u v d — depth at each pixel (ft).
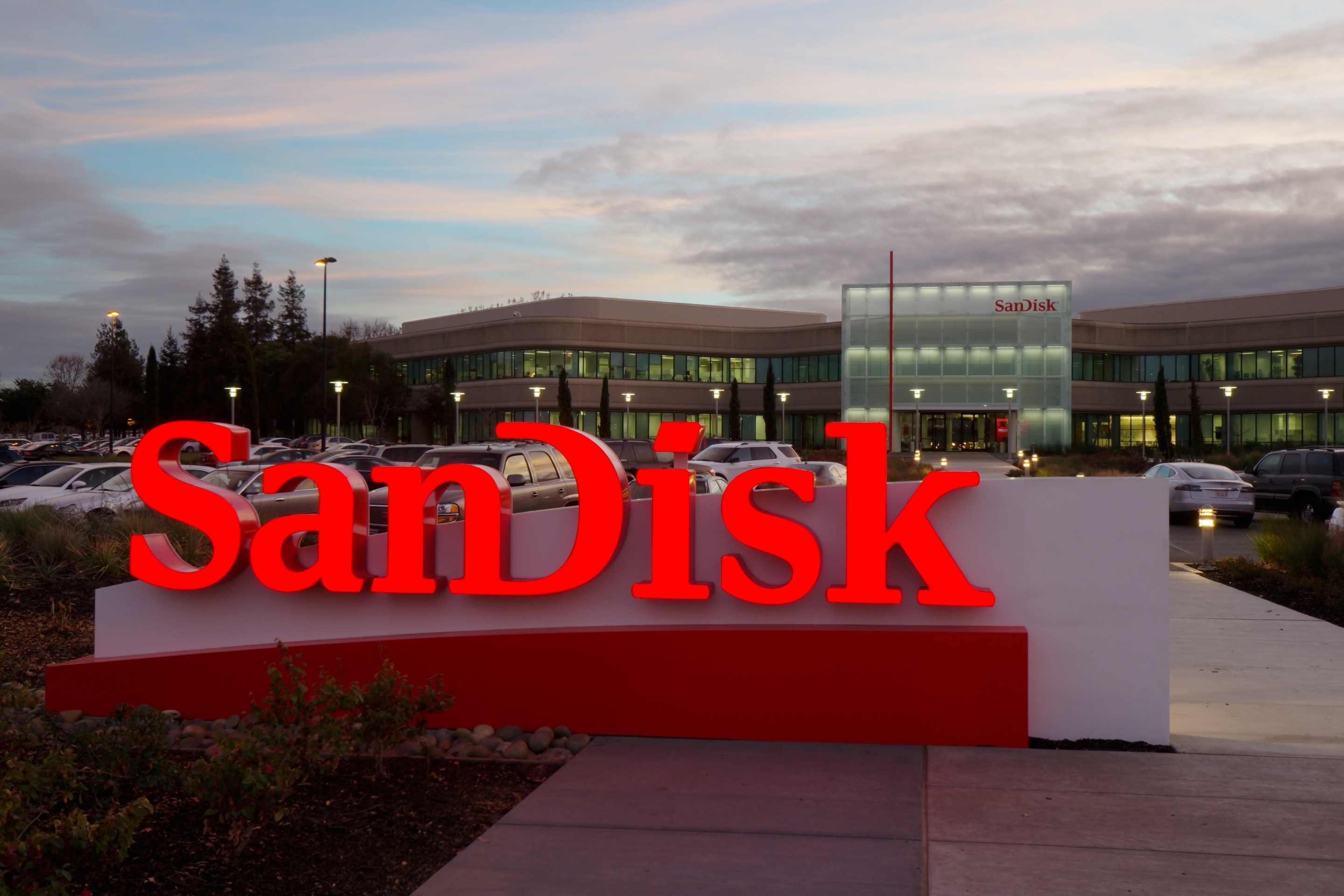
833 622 21.98
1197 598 42.11
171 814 17.76
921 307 223.92
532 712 22.57
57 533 42.63
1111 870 14.97
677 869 15.17
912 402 224.12
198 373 318.65
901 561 21.83
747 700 21.79
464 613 23.41
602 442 22.45
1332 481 72.90
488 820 17.40
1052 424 221.87
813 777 19.34
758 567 22.53
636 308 267.59
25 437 269.85
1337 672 28.78
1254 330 238.27
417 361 289.94
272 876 15.12
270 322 398.83
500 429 22.62
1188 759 20.25
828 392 256.52
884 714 21.31
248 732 17.15
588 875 14.98
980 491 21.48
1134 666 21.17
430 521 23.45
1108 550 21.20
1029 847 15.81
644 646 22.18
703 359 268.00
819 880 14.74
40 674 28.60
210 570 23.73
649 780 19.22
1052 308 221.05
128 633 24.82
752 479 21.40
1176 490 77.05
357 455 88.53
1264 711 24.59
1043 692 21.38
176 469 24.77
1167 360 249.14
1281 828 16.58
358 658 23.29
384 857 15.85
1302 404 232.53
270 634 24.31
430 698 19.92
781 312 286.46
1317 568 44.55
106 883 14.84
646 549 22.80
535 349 256.11
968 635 21.03
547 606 23.08
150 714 19.94
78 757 18.85
